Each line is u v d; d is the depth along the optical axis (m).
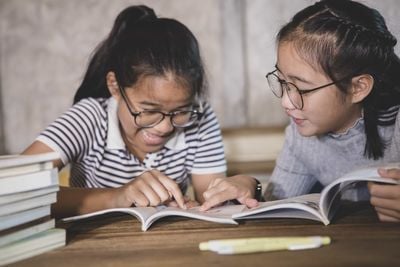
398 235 0.75
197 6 2.43
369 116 1.16
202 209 0.97
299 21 1.09
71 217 0.95
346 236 0.76
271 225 0.85
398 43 1.17
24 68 2.52
